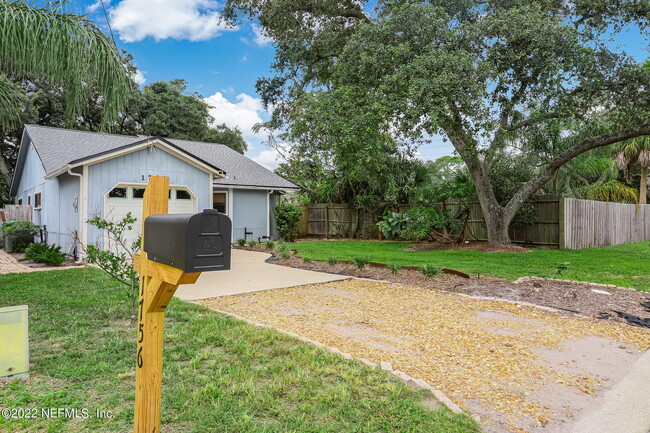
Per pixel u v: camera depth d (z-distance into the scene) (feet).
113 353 11.04
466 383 9.84
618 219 46.29
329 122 34.60
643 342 12.94
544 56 30.19
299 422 7.62
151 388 5.51
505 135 34.81
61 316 14.64
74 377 9.51
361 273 25.66
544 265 28.09
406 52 31.09
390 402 8.46
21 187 55.62
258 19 44.80
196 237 4.11
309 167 61.00
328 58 45.55
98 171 30.99
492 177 42.75
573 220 39.24
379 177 49.83
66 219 34.24
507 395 9.23
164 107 83.30
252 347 11.52
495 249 37.22
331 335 13.38
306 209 62.08
